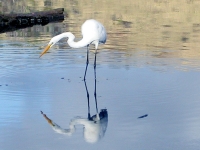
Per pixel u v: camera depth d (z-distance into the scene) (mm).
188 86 9281
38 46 13273
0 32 16141
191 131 6832
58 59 11695
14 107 7973
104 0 27375
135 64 11242
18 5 24375
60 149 6215
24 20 18250
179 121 7262
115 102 8305
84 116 7602
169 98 8484
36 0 26656
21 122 7250
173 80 9758
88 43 10453
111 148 6258
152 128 6984
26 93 8789
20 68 10695
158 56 12148
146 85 9391
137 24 18672
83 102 8352
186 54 12445
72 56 12109
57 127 7070
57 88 9211
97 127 7070
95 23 10656
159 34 15938
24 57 11820
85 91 9047
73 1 26625
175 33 16188
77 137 6699
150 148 6230
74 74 10375
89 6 24438
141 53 12516
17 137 6629
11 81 9625
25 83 9492
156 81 9695
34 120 7355
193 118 7391
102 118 7473
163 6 24984
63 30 16578
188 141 6461
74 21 19078
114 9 23375
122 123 7227
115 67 10977
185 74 10273
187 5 25406
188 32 16500
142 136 6668
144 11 22984
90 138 6617
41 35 15398
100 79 9945
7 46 13227
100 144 6398
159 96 8617
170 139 6551
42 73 10352
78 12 22047
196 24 18844
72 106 8109
